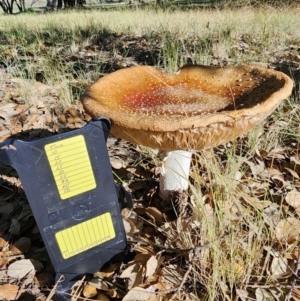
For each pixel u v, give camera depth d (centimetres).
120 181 38
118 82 32
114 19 129
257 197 35
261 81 31
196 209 31
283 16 104
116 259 28
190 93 33
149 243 29
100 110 26
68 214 25
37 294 27
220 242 28
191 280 27
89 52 85
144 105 30
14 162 22
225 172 34
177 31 97
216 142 25
